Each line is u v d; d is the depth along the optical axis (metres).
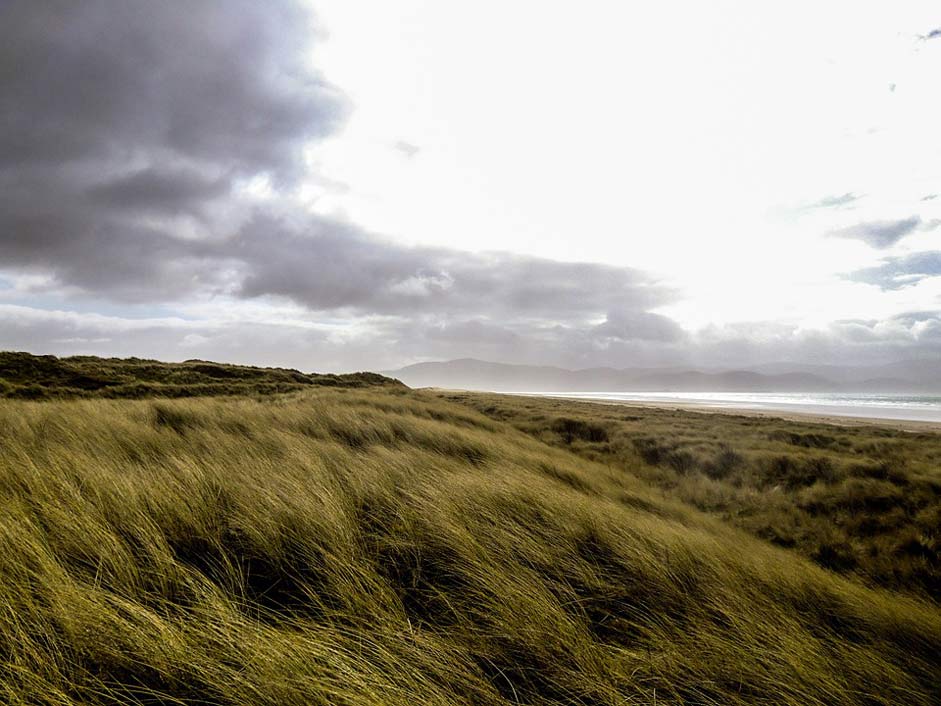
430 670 2.09
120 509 3.22
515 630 2.43
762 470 11.58
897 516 7.89
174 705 1.78
